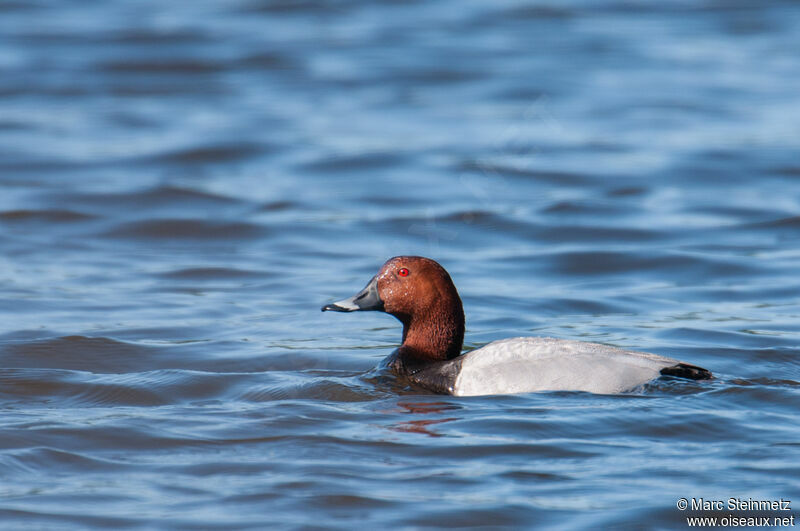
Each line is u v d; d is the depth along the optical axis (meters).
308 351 11.76
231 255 17.33
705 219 19.39
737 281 15.49
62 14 37.66
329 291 15.05
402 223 19.38
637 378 9.42
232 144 24.59
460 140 25.39
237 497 7.42
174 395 10.04
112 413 9.38
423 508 7.20
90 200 20.28
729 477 7.61
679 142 25.06
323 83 30.66
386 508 7.21
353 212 20.20
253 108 28.23
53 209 19.50
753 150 24.17
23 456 8.19
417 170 23.20
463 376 9.86
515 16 38.81
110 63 31.94
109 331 12.69
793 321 13.07
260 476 7.79
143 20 36.91
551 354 9.74
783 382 9.66
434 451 8.21
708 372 9.66
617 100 29.02
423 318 10.60
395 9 39.66
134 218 19.19
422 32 36.44
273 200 20.84
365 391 9.95
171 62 32.12
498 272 16.30
